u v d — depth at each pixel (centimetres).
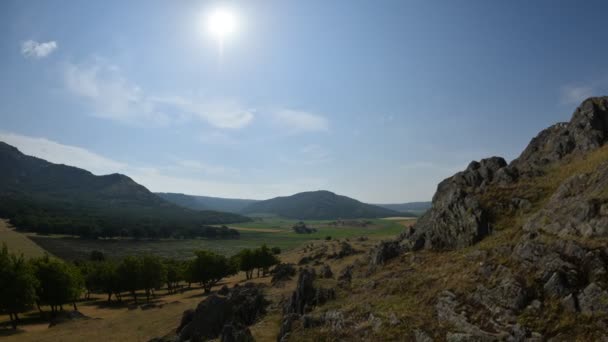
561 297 2103
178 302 7531
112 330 5547
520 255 2608
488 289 2447
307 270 4256
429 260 3819
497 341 2023
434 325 2394
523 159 5338
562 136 4881
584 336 1831
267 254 10206
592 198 2702
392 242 4834
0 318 7656
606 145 4009
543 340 1911
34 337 5575
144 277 9144
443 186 5688
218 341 3494
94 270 10075
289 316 3341
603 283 2023
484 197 4241
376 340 2472
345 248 9225
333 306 3334
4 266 6762
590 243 2336
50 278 7656
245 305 4566
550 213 3019
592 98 4931
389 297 3095
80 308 8844
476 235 3722
